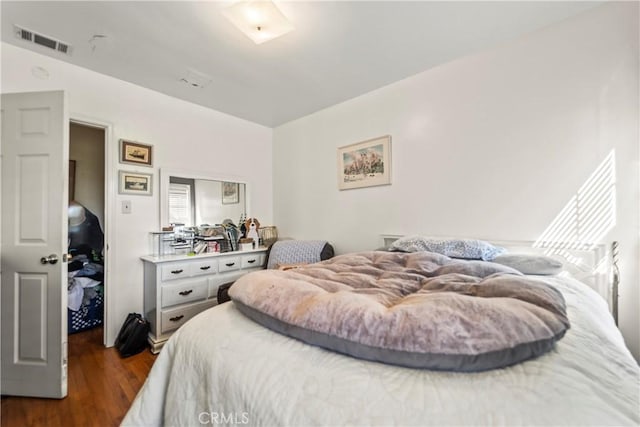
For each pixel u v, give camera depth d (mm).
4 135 1765
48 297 1725
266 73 2465
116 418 1528
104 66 2324
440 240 1998
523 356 621
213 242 2996
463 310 698
